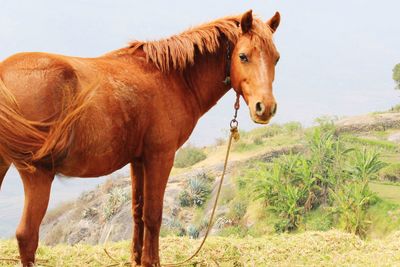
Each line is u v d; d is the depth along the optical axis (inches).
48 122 165.5
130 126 189.0
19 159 164.4
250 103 197.2
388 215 688.4
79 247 266.8
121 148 189.3
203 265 243.9
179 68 206.4
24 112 163.8
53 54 177.9
